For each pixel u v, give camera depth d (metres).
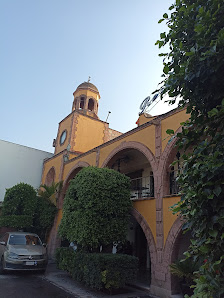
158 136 9.44
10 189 15.35
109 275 7.31
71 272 8.88
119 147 11.53
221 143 2.73
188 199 2.90
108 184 8.85
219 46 2.68
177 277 7.54
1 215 14.84
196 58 2.87
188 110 3.36
